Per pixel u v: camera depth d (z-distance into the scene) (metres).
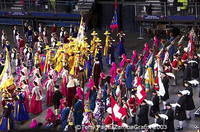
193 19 45.59
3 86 29.22
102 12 50.22
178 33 45.53
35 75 31.17
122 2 49.16
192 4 46.50
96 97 28.91
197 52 40.88
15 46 45.47
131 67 32.22
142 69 33.78
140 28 47.78
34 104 30.08
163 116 24.12
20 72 32.69
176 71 34.47
